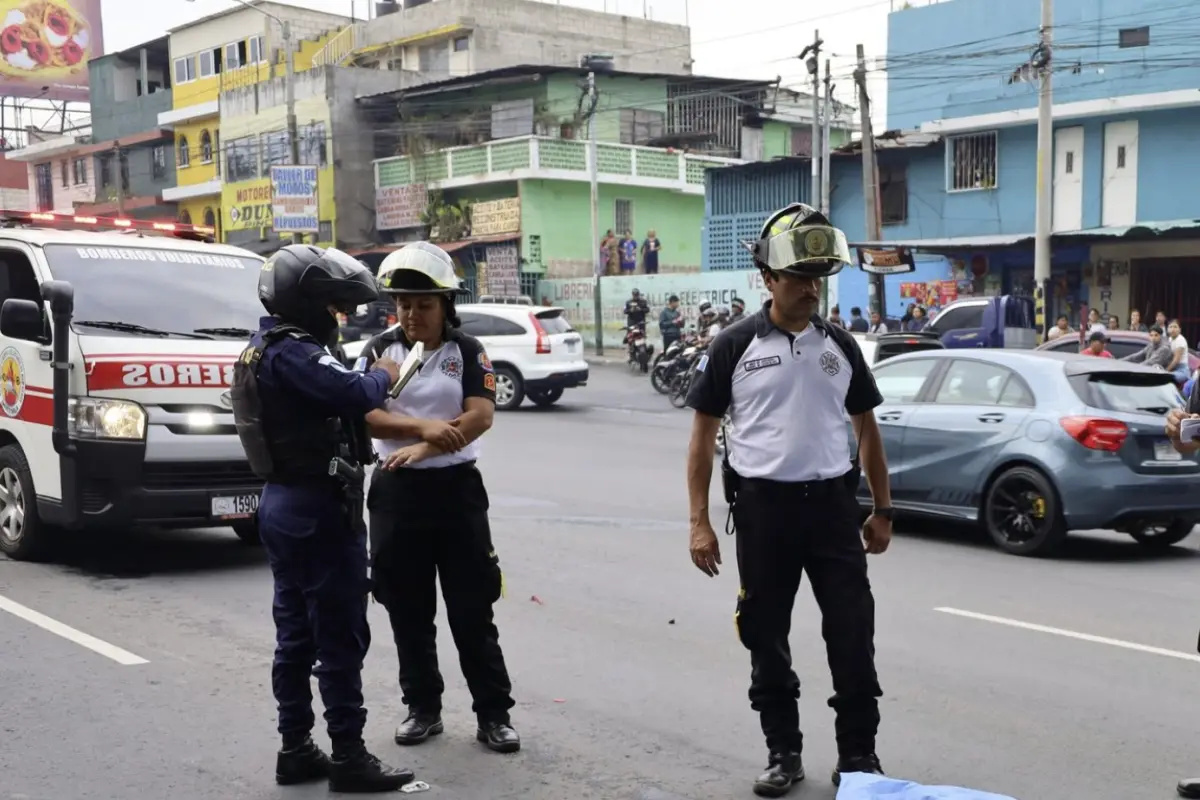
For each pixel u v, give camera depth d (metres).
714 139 41.31
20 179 57.94
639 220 39.53
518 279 36.88
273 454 4.43
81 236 9.00
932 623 7.19
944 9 30.12
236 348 8.45
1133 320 22.81
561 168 36.75
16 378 8.45
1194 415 4.98
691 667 6.20
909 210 30.58
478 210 38.12
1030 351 10.18
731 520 4.70
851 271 31.09
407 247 4.72
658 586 8.02
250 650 6.42
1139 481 9.16
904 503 10.30
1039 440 9.40
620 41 46.09
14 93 52.16
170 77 51.75
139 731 5.18
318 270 4.41
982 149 28.88
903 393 10.57
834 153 31.33
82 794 4.49
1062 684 5.98
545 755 4.95
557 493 12.10
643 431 18.23
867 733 4.46
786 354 4.42
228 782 4.64
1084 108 26.59
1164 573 8.88
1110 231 24.78
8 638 6.58
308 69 41.69
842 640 4.42
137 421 7.86
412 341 4.86
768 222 4.43
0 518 8.73
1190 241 25.55
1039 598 7.91
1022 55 28.56
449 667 6.23
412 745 5.05
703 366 4.55
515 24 43.38
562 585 8.04
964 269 29.11
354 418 4.52
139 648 6.43
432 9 43.12
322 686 4.50
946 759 4.94
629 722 5.36
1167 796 4.58
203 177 47.38
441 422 4.66
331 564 4.46
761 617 4.50
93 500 7.92
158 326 8.50
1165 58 26.06
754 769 4.81
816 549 4.47
